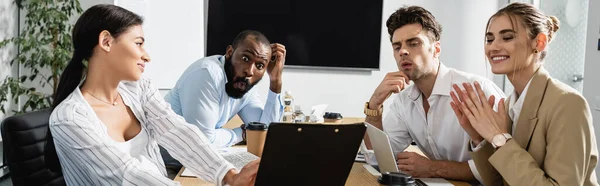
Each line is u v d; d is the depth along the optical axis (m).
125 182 1.38
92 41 1.46
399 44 2.10
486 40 1.73
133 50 1.48
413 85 2.25
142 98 1.72
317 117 3.09
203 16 5.43
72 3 4.70
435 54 2.13
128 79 1.53
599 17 3.91
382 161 1.91
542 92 1.60
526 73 1.66
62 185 1.87
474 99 1.67
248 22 5.49
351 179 1.85
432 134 2.21
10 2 4.62
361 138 1.30
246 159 1.97
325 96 5.62
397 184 1.63
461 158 2.19
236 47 2.52
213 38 5.46
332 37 5.54
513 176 1.57
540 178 1.51
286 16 5.51
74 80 1.52
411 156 1.95
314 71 5.61
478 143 1.74
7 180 4.22
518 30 1.62
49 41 4.65
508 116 1.74
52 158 1.57
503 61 1.66
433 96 2.16
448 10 5.58
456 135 2.15
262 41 2.53
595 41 3.95
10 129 1.69
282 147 1.25
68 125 1.38
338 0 5.51
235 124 3.14
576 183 1.49
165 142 1.70
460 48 5.61
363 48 5.55
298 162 1.29
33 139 1.75
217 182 1.61
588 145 1.51
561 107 1.53
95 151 1.38
